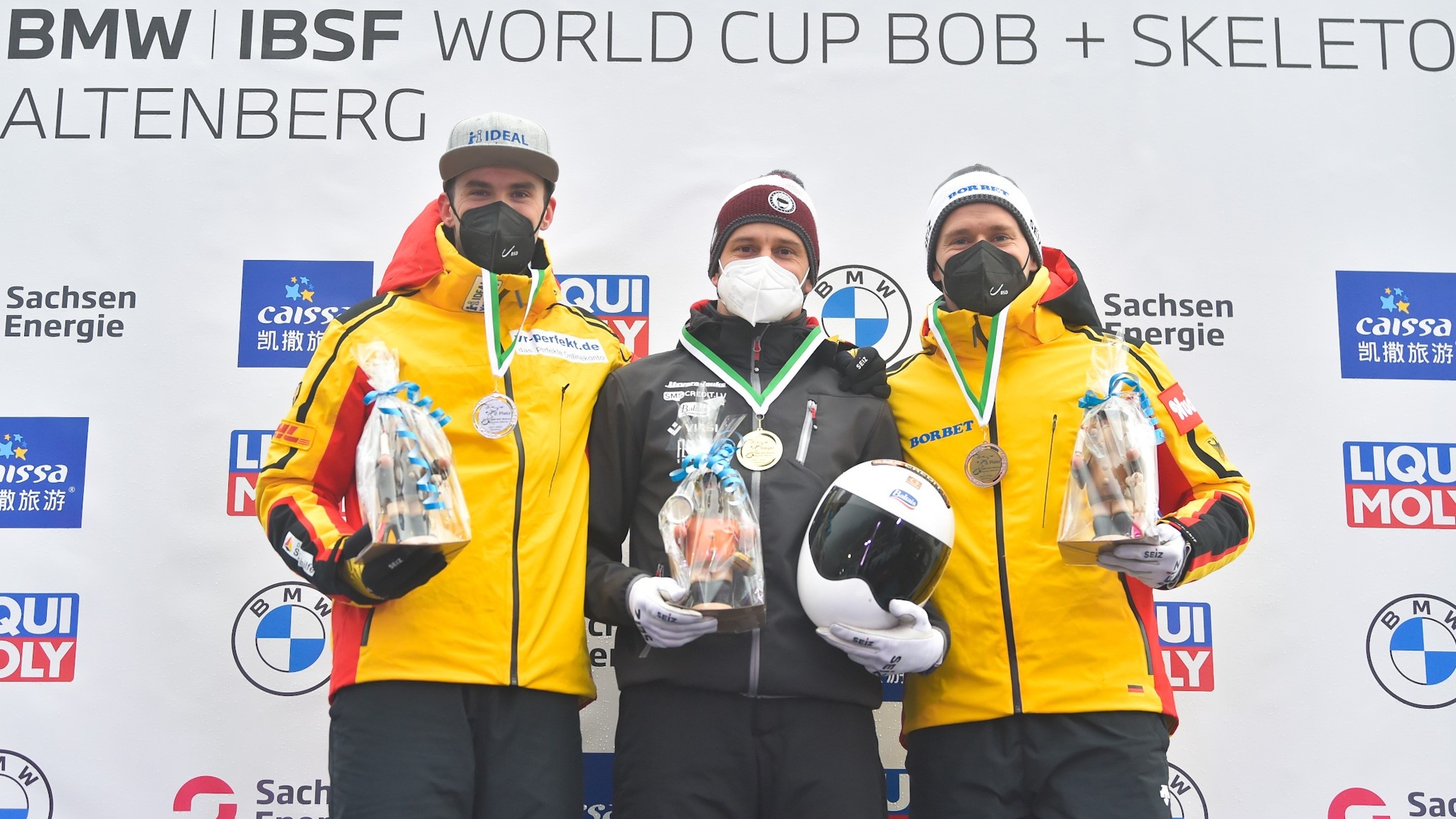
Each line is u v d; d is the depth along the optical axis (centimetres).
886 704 280
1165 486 242
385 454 196
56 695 275
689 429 223
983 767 221
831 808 209
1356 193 304
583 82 303
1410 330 301
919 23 306
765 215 242
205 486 285
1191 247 302
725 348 240
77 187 296
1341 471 295
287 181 298
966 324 243
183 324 291
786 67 305
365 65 303
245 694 278
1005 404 239
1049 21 307
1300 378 298
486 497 220
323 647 281
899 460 236
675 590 202
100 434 286
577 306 291
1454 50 308
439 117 301
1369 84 308
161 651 278
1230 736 284
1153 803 213
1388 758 283
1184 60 307
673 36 305
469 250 231
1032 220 250
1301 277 302
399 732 206
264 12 304
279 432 222
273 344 292
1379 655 287
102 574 280
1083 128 304
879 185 302
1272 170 304
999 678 222
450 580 214
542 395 233
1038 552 227
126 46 302
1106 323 300
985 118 304
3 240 292
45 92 300
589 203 300
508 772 210
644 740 214
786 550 219
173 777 274
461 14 304
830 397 238
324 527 209
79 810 271
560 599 222
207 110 300
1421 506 293
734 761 212
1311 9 310
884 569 207
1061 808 214
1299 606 289
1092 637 223
